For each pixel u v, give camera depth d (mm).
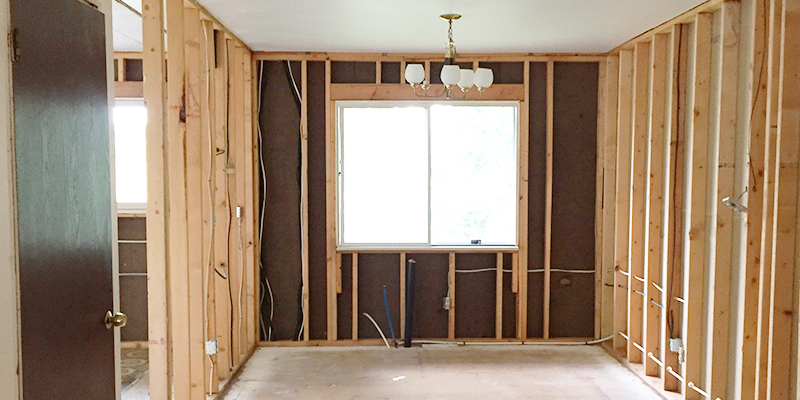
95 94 2008
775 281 2850
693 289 3645
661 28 3996
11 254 1504
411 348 4977
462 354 4816
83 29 1913
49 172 1693
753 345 3160
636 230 4488
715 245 3393
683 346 3838
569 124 5090
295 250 5070
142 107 4953
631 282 4504
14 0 1526
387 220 5086
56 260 1731
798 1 2773
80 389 1874
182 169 3225
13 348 1510
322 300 5117
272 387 4066
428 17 3791
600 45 4688
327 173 4980
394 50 4855
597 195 5090
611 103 4926
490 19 3850
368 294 5148
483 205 5133
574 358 4723
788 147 2814
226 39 4297
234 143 4402
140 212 4902
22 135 1558
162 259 2818
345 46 4699
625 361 4535
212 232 3811
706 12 3529
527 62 4961
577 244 5160
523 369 4445
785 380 2871
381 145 5047
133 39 4426
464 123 5082
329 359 4684
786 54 2791
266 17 3793
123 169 4977
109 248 2123
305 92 4934
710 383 3463
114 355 2152
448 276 5125
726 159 3334
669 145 3941
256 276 4973
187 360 3316
